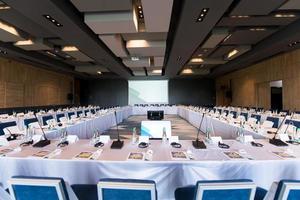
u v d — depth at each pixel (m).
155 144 2.64
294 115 6.38
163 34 6.34
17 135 3.28
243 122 5.02
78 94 16.39
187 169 2.06
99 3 3.89
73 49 7.59
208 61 10.05
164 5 3.83
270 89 9.61
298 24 5.17
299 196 1.20
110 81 16.80
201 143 2.59
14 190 1.31
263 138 3.33
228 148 2.47
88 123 6.02
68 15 4.20
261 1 3.97
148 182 1.23
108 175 2.08
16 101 9.09
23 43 6.57
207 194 1.24
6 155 2.19
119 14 4.45
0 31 5.38
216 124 6.02
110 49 7.00
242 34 6.10
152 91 16.64
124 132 7.55
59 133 4.04
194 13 4.13
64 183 1.30
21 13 4.39
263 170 2.07
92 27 4.82
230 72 13.27
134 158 2.13
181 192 1.88
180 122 10.44
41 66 10.33
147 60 9.38
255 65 10.33
